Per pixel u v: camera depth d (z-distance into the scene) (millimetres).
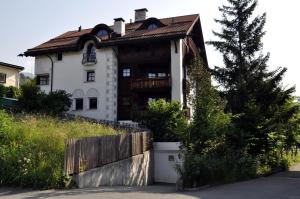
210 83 19531
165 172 23172
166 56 31406
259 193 12750
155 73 33156
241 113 23672
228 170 17875
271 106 25109
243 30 28984
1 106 24766
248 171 20031
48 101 27422
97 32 35406
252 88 26406
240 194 12461
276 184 16062
